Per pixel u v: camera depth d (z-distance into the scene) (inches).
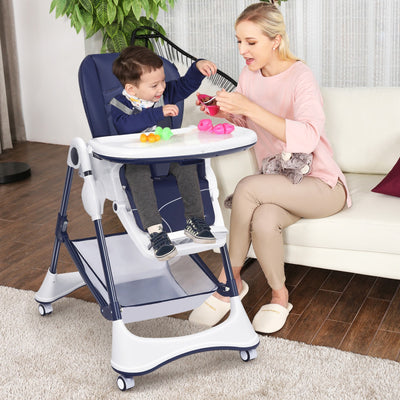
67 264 116.3
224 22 176.1
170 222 82.9
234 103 84.9
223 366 83.8
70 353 87.1
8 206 147.9
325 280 107.4
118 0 159.2
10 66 199.9
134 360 78.3
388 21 157.9
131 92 86.9
